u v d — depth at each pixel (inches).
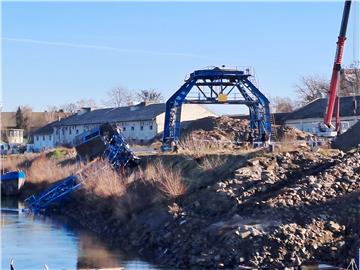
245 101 2632.9
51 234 1898.4
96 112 5241.1
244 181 1685.5
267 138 2434.8
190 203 1704.0
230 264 1354.6
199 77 2571.4
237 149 2220.7
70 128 5285.4
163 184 1828.2
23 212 2468.0
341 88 4060.0
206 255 1401.3
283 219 1454.2
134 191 1941.4
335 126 2662.4
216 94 2605.8
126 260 1498.5
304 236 1389.0
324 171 1636.3
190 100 2591.0
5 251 1612.9
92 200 2156.7
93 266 1423.5
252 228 1412.4
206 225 1542.8
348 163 1669.5
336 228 1418.6
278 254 1349.7
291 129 2842.0
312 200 1514.5
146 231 1665.8
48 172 2950.3
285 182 1664.6
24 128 7126.0
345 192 1545.3
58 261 1485.0
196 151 2162.9
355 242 1363.2
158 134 4266.7
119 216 1865.2
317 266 1312.7
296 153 1813.5
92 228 1990.7
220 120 3297.2
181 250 1478.8
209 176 1831.9
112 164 2362.2
